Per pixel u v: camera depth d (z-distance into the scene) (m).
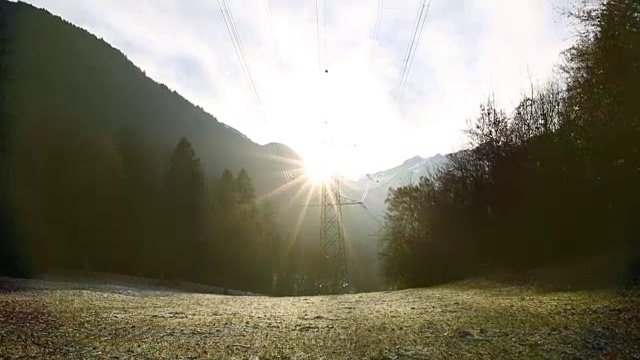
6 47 38.28
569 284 17.44
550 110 26.03
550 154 24.61
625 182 19.30
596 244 22.52
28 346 8.80
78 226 55.78
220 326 11.35
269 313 14.43
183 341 9.33
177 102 152.38
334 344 8.81
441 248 36.41
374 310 14.55
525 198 26.92
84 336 9.89
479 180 31.91
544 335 8.73
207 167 125.00
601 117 18.20
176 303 18.61
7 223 36.72
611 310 10.68
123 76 132.75
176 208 68.75
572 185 23.12
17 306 15.11
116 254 60.47
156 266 64.50
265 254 79.75
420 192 41.91
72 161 57.22
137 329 10.87
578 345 7.89
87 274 43.62
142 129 110.88
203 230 71.00
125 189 63.78
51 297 19.47
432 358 7.54
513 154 28.62
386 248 47.53
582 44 18.20
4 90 39.81
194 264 68.50
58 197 53.69
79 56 118.56
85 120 89.62
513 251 28.27
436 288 25.47
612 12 16.31
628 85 16.06
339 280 46.47
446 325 10.44
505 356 7.46
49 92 92.00
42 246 48.69
